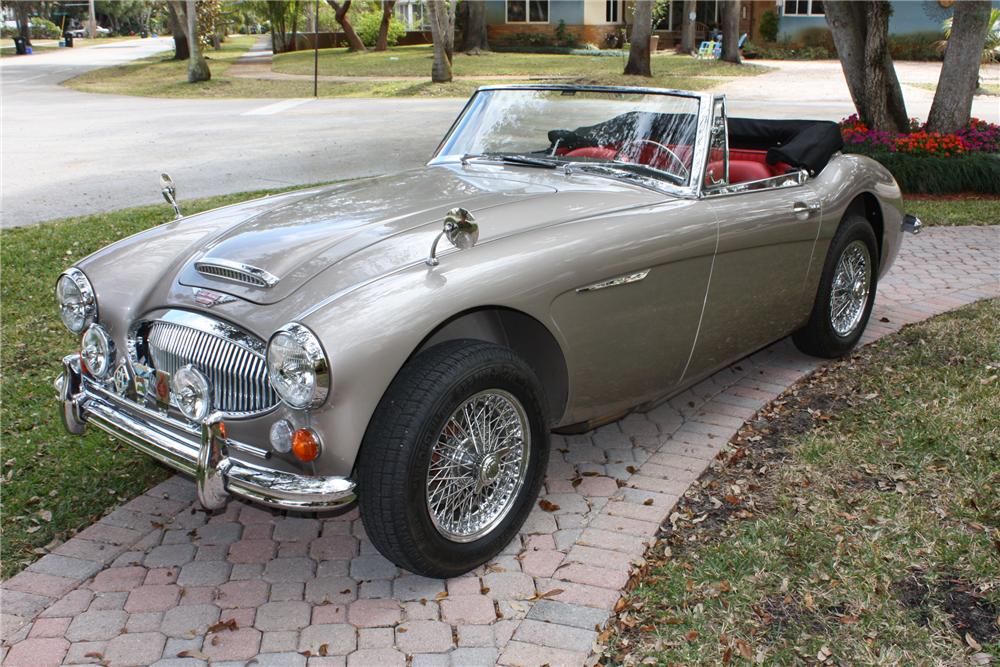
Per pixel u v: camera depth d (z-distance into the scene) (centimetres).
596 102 448
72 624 313
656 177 417
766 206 432
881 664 284
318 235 349
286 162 1348
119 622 315
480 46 4344
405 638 304
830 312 518
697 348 418
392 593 329
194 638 306
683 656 289
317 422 292
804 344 534
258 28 9769
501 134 471
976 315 616
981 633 298
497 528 340
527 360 370
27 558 359
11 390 522
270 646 301
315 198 411
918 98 2491
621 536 358
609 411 396
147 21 10944
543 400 341
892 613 307
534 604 318
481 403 322
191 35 3219
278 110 2284
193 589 334
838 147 523
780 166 506
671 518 372
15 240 840
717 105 414
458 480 324
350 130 1777
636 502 385
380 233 346
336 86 3055
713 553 344
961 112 1196
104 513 393
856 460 415
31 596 329
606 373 375
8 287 707
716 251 401
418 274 311
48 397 514
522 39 4625
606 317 362
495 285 320
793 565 336
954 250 824
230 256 340
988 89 2742
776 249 444
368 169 1266
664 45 4766
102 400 361
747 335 452
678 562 339
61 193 1116
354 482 299
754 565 336
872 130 1230
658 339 391
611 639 299
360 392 288
